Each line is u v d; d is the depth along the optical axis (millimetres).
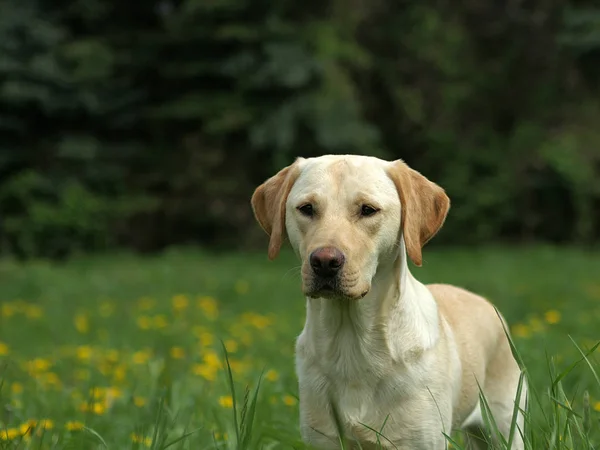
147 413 4625
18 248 20078
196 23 21500
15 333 9039
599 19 23719
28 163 21500
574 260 17453
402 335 3428
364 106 23703
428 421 3396
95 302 11438
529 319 9055
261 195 3781
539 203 23656
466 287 12203
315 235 3312
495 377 3996
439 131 23906
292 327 8891
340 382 3445
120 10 22688
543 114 24609
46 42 20906
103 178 21344
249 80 21188
